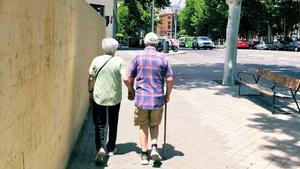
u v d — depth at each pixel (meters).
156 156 5.65
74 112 6.41
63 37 5.12
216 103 10.69
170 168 5.57
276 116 9.14
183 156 6.11
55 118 4.59
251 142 6.98
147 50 5.67
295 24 58.53
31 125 3.41
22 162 3.15
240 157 6.15
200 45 51.19
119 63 5.78
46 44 3.98
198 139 7.08
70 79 5.87
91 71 5.80
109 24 29.80
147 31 57.31
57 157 4.78
